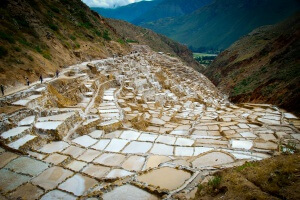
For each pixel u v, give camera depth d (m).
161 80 39.84
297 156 8.82
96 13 60.78
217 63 97.50
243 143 15.41
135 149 13.88
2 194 9.66
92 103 21.28
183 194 8.55
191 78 60.94
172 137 15.71
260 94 40.53
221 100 50.69
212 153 12.95
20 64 22.03
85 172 11.23
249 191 6.74
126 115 20.38
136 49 69.69
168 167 11.06
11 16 28.70
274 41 67.56
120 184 9.59
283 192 6.41
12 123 14.16
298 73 36.44
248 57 74.38
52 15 39.06
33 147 13.12
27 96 17.72
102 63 34.56
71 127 15.59
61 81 21.78
